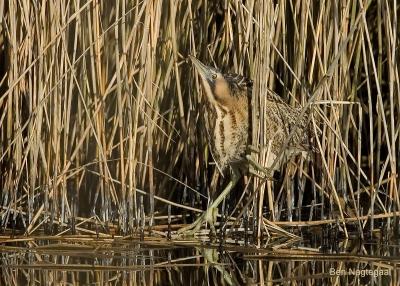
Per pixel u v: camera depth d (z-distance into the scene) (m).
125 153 12.95
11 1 12.40
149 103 12.43
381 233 12.98
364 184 14.11
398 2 13.91
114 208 12.93
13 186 13.02
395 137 12.91
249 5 12.02
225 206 13.56
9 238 12.32
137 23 12.13
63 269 10.81
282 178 13.62
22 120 13.29
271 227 12.66
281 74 13.48
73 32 12.93
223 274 10.75
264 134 12.03
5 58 13.41
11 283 10.20
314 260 11.38
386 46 13.54
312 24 12.66
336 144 12.92
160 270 10.84
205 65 12.57
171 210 13.78
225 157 12.75
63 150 12.92
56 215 12.80
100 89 12.41
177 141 13.56
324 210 13.36
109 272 10.79
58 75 12.50
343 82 13.02
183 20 13.37
